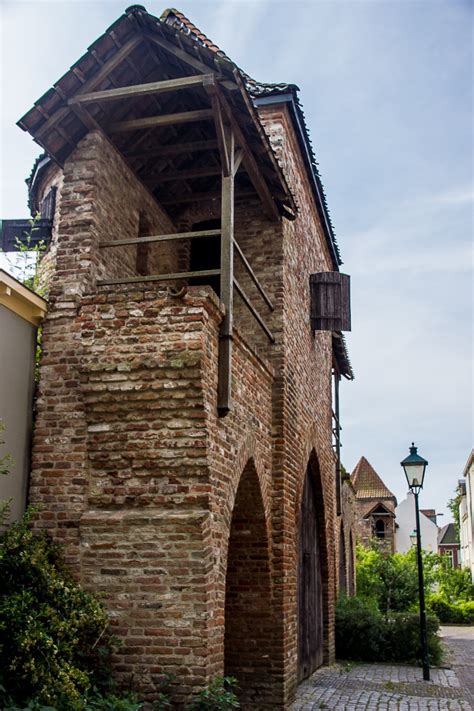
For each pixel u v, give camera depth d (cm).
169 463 755
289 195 1073
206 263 1301
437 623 1709
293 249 1257
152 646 722
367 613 1773
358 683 1323
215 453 785
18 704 591
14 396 780
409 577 2747
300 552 1320
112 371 769
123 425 771
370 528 4412
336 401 2123
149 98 924
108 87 875
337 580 2034
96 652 720
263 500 1014
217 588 767
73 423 788
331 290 1481
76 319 812
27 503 783
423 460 1530
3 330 771
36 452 791
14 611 624
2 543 698
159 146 995
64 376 802
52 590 682
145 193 1033
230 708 716
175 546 739
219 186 1120
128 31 836
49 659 621
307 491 1435
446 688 1299
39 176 1395
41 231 1334
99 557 752
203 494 748
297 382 1230
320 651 1523
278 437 1083
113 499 765
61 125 861
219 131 841
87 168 872
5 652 614
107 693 685
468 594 4250
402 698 1171
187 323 764
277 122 1214
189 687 709
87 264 834
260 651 1026
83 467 777
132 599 736
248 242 1159
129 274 953
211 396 780
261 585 1034
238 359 887
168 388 758
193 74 884
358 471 4738
